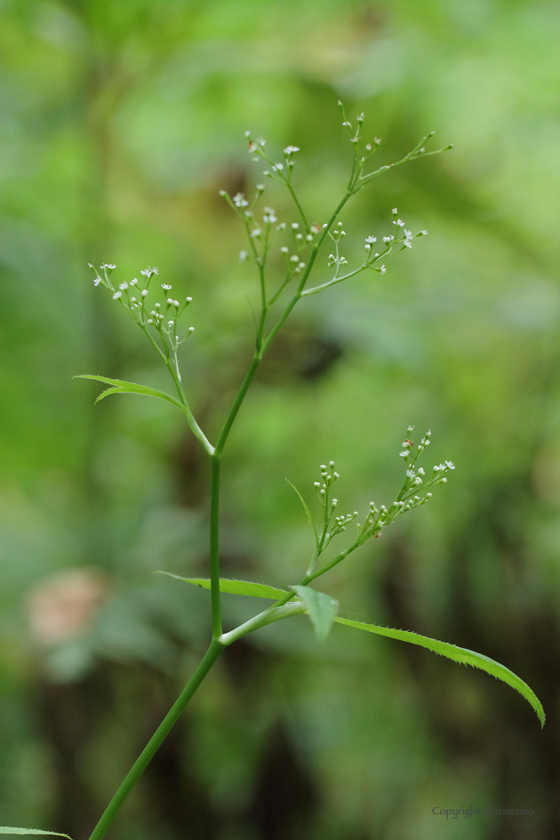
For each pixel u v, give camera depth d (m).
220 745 1.19
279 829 1.17
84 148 1.15
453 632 1.16
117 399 1.16
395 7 1.12
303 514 1.28
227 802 1.17
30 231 1.15
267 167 1.20
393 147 1.12
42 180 1.18
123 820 1.14
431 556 1.22
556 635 1.11
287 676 1.21
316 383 1.13
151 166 1.25
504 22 1.12
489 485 1.19
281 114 1.21
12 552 1.01
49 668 0.91
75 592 0.93
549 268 1.19
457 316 1.16
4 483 1.20
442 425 1.25
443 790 1.23
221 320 1.14
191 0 1.04
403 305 1.08
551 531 1.12
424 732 1.25
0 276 1.09
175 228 1.22
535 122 1.22
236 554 1.07
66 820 1.10
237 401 0.61
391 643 1.21
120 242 1.21
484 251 1.25
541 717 0.60
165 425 1.23
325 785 1.27
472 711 1.18
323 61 1.13
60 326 1.13
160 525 1.08
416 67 1.11
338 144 1.14
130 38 1.07
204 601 0.98
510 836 1.09
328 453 1.30
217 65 1.10
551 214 1.25
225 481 1.17
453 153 1.22
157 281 1.20
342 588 1.27
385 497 1.26
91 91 1.11
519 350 1.23
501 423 1.23
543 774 1.10
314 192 1.17
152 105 1.22
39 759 1.25
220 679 1.13
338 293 1.09
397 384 1.30
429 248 1.24
